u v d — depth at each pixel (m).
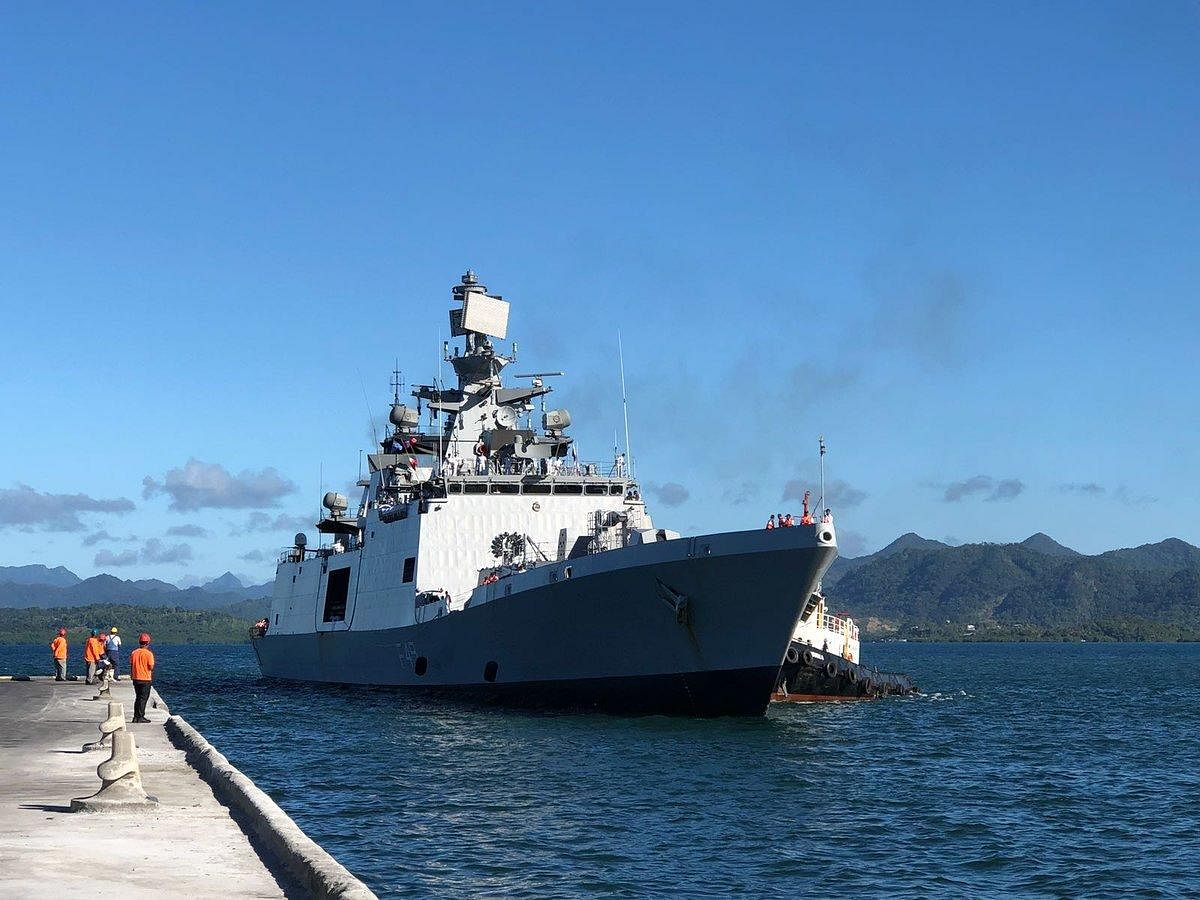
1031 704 67.12
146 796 19.27
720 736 38.38
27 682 56.97
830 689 60.59
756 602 37.84
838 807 28.16
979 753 40.28
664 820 25.77
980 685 93.25
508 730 39.94
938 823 26.78
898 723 49.91
